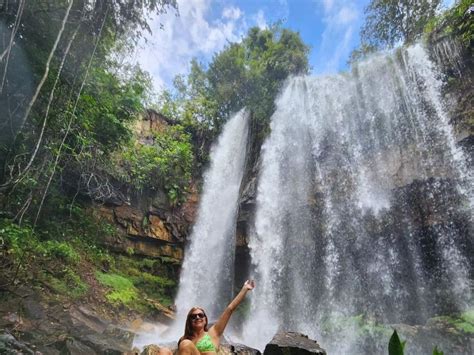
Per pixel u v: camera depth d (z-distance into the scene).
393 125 15.61
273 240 17.11
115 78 13.19
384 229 14.27
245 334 15.05
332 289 14.79
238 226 18.36
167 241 18.12
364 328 11.62
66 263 10.64
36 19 9.52
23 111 9.69
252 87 21.84
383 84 16.59
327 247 15.58
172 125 21.91
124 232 16.59
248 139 21.08
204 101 22.62
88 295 10.60
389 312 13.17
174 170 19.33
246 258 17.86
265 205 18.12
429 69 14.92
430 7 17.28
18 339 6.07
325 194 16.53
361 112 17.06
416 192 13.76
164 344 7.06
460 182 12.71
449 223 12.65
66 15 8.55
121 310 11.55
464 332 9.18
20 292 7.62
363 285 14.14
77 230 13.75
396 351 2.03
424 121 14.54
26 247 8.93
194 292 18.00
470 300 11.51
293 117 19.62
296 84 20.52
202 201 20.70
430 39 15.25
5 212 9.18
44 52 9.80
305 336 6.08
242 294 3.65
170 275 17.77
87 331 7.37
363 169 15.84
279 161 18.88
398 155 14.98
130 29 11.16
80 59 10.65
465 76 13.70
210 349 3.27
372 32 19.73
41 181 11.10
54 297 8.68
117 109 13.06
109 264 14.41
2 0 8.66
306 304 15.12
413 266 13.26
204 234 19.78
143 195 17.94
